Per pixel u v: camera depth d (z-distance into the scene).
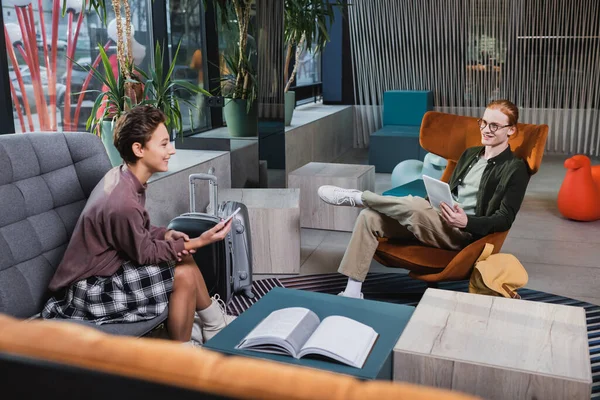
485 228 2.86
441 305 2.20
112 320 2.15
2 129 3.40
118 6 3.64
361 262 3.06
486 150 3.20
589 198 4.67
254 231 3.66
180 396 0.72
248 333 2.02
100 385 0.76
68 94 4.03
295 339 1.90
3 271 2.08
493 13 7.76
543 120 7.88
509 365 1.76
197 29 4.51
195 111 4.61
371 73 8.30
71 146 2.42
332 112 7.58
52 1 3.83
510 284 2.77
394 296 3.32
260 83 4.55
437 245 3.05
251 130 4.57
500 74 7.90
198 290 2.47
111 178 2.23
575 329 2.00
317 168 4.84
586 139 7.75
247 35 4.46
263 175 4.73
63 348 0.79
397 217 3.02
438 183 2.82
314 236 4.44
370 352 1.88
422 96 7.57
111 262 2.19
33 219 2.23
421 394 0.64
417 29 8.05
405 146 6.82
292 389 0.68
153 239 2.27
